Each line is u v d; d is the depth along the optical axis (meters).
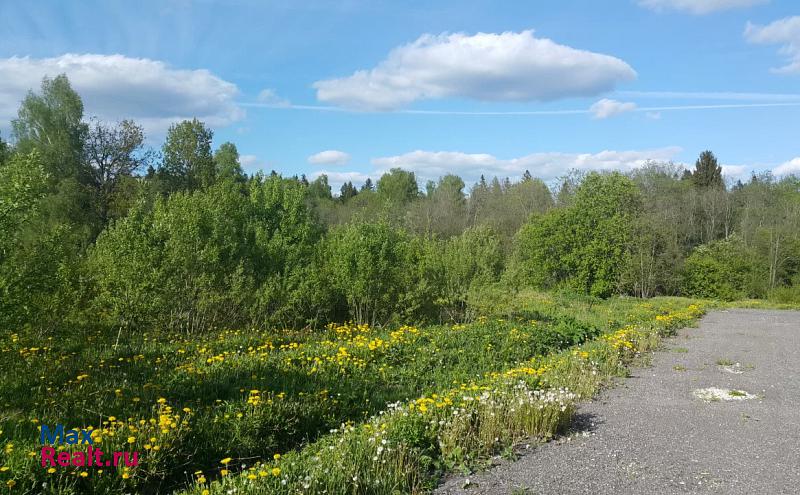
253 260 14.94
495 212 51.88
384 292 15.05
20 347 9.00
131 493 4.49
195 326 12.88
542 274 32.31
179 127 40.00
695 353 12.80
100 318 11.45
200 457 5.27
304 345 10.93
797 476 5.21
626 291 35.47
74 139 33.81
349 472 4.58
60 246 7.45
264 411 6.12
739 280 36.81
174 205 13.48
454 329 13.55
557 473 5.18
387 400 7.80
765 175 50.16
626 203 33.56
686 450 5.92
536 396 6.80
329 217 54.09
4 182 6.45
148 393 7.03
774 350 13.49
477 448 5.67
